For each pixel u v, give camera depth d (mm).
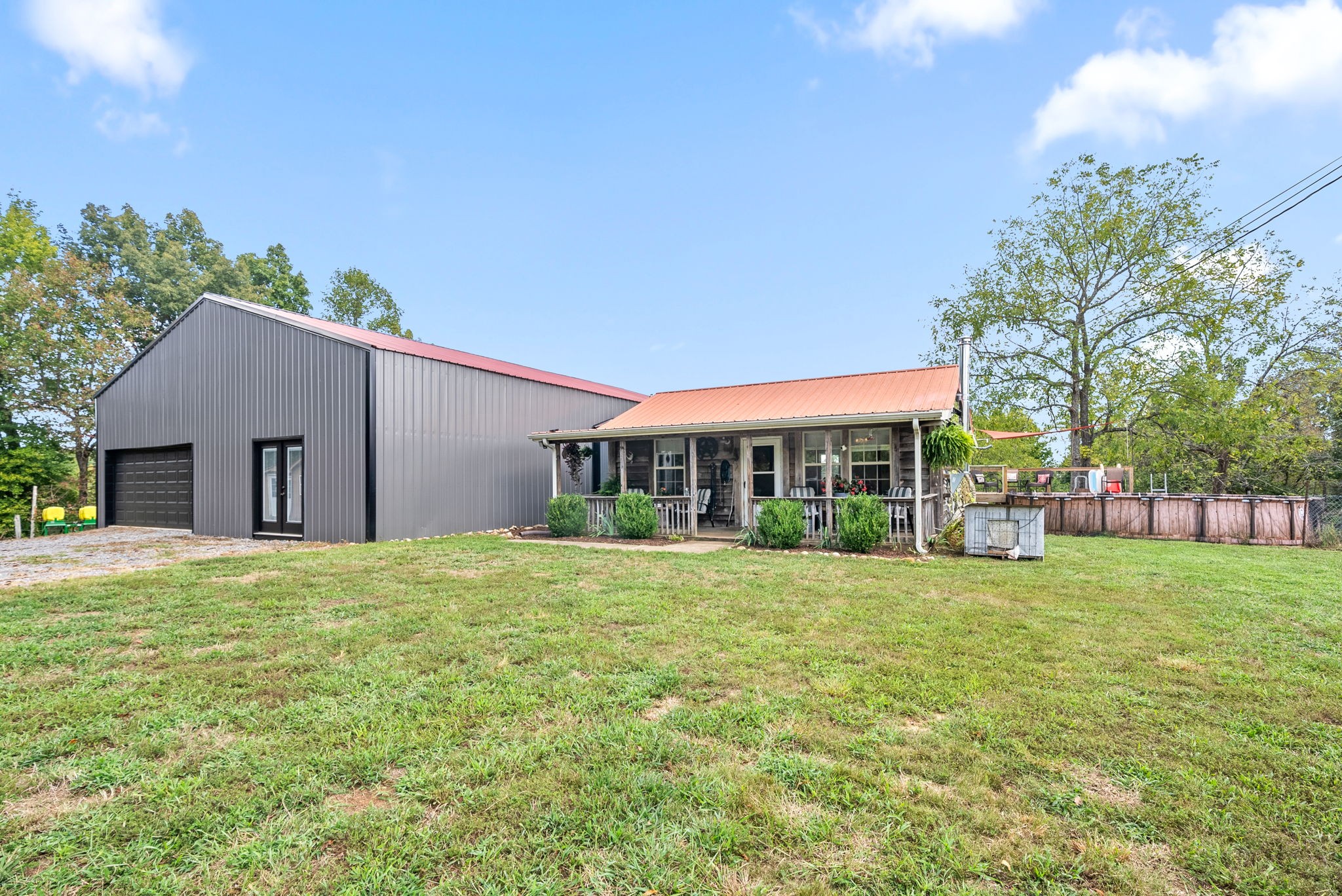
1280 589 6762
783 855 2104
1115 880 1976
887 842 2164
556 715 3246
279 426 12773
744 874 2004
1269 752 2830
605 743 2898
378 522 11523
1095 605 5895
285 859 2059
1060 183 20906
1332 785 2559
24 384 22188
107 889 1918
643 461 14656
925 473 11641
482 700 3410
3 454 21531
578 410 17172
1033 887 1941
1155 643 4566
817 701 3400
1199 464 21375
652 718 3246
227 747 2875
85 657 4270
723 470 13758
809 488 12312
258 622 5227
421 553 9508
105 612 5629
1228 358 19453
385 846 2115
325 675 3877
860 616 5398
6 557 9969
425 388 12641
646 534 11812
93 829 2225
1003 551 9156
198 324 14414
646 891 1934
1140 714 3264
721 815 2324
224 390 13789
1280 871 2020
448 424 13133
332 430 11977
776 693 3543
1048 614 5484
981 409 22688
